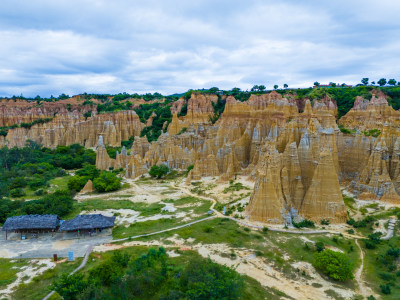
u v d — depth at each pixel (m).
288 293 41.62
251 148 104.25
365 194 72.12
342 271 44.56
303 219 63.84
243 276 43.91
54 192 88.19
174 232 59.75
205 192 86.12
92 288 37.50
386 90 158.50
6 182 100.31
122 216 71.25
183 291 38.41
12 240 58.44
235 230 59.00
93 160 140.88
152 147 128.62
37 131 178.12
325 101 157.25
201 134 151.75
